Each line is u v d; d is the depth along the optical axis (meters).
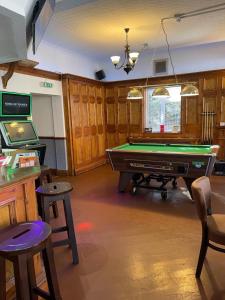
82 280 2.04
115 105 6.61
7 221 1.67
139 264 2.24
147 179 4.43
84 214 3.39
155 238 2.69
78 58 6.15
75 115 5.55
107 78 6.85
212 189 4.28
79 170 5.72
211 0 3.33
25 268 1.36
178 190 4.29
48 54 5.22
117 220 3.17
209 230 1.94
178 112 6.15
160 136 6.13
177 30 4.52
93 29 4.37
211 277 2.03
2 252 1.30
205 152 3.51
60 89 5.26
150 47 5.73
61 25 4.15
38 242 1.37
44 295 1.62
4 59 2.08
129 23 4.11
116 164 4.07
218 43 5.49
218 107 5.44
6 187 1.61
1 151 2.62
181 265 2.20
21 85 4.22
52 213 3.44
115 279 2.04
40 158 4.20
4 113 3.69
